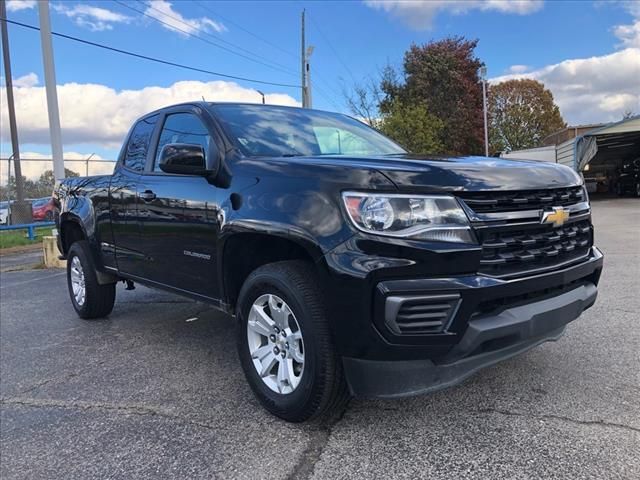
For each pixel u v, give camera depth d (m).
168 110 4.36
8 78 20.67
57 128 10.98
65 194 5.82
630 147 26.62
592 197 26.73
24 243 15.43
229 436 2.93
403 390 2.60
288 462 2.63
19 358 4.55
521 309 2.72
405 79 37.00
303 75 30.52
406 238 2.50
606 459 2.50
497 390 3.29
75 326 5.53
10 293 7.86
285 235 2.80
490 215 2.63
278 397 3.04
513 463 2.50
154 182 4.15
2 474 2.69
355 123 4.64
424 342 2.50
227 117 3.80
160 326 5.34
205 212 3.50
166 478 2.56
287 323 2.99
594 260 3.23
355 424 2.96
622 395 3.15
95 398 3.58
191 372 3.98
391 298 2.48
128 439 2.98
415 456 2.61
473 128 37.22
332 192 2.69
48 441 3.02
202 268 3.64
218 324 5.31
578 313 3.05
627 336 4.22
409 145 30.22
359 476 2.47
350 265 2.54
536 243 2.80
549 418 2.91
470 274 2.55
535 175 2.90
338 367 2.77
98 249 5.13
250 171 3.22
